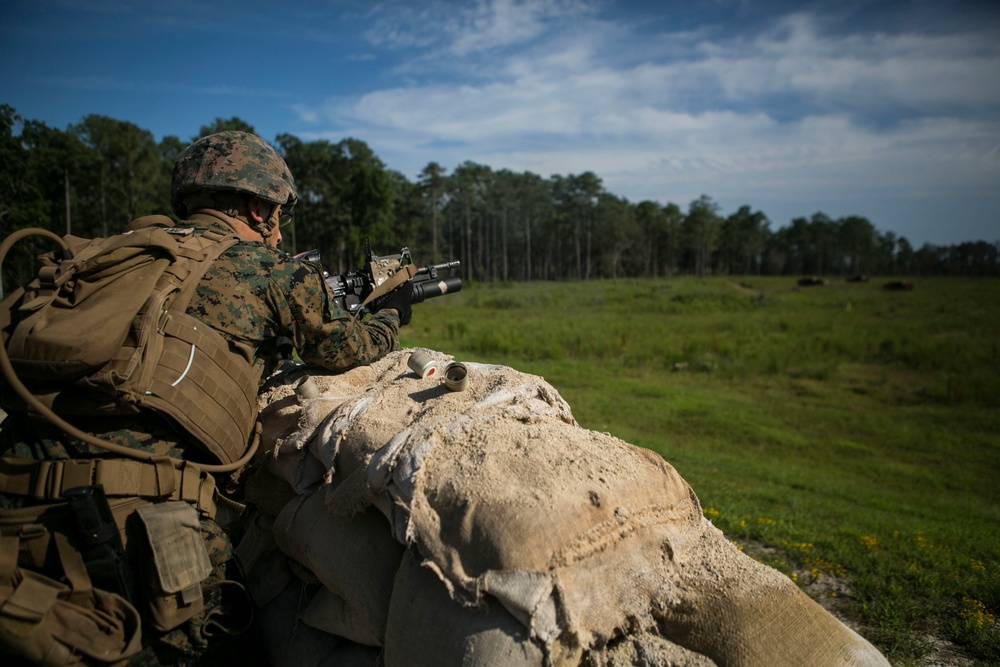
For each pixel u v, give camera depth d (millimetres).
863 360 19438
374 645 1652
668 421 11180
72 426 1410
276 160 1950
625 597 1383
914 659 3031
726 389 15156
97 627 1320
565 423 1800
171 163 47594
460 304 39594
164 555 1410
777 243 123750
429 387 1883
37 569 1369
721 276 107875
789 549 4555
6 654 1271
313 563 1692
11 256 15266
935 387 14766
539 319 28562
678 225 107312
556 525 1338
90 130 40562
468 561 1350
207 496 1616
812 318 30141
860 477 8719
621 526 1420
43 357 1345
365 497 1569
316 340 1884
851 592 3809
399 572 1460
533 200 95438
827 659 1316
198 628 1546
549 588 1276
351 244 54156
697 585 1433
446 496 1447
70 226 38000
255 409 1792
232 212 1859
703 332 23672
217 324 1608
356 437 1684
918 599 3682
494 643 1271
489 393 1767
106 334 1373
